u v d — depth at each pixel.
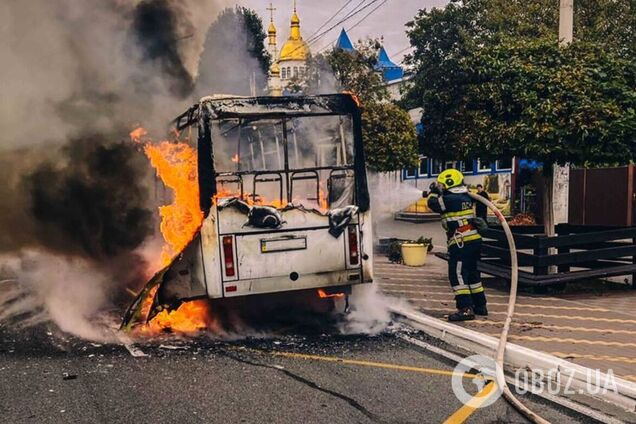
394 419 3.92
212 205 5.88
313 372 4.94
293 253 6.08
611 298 7.77
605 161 7.54
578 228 9.43
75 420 3.91
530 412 3.96
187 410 4.09
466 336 5.79
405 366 5.11
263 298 6.43
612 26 19.31
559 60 7.72
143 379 4.76
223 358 5.37
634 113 7.20
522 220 16.52
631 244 8.50
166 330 6.37
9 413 4.04
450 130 8.29
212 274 5.87
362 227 6.32
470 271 6.67
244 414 4.01
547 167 8.52
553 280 7.64
